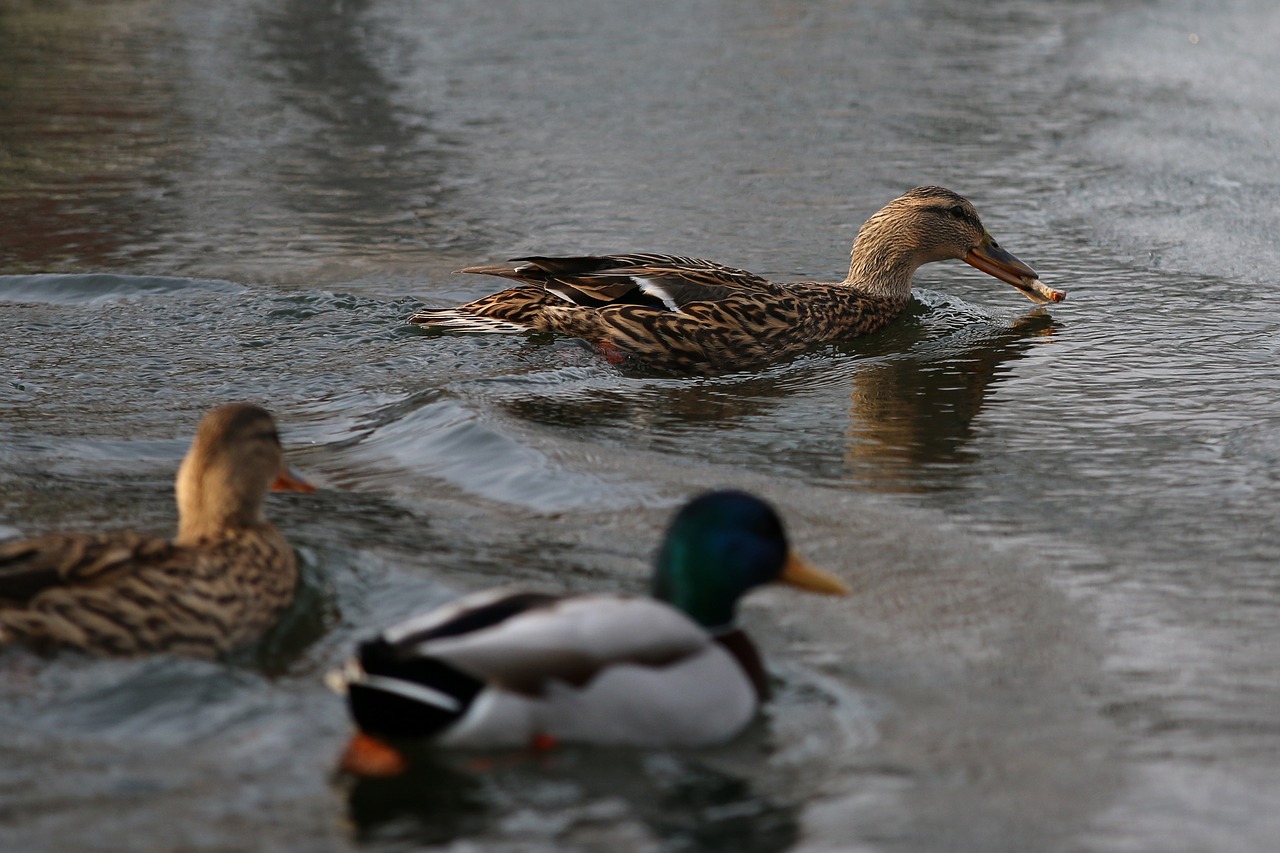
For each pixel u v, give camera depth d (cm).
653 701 724
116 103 2636
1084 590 968
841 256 1872
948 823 697
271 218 1977
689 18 3469
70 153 2303
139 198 2061
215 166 2239
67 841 662
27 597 797
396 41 3209
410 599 928
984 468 1203
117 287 1661
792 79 2878
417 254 1841
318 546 1009
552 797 703
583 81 2850
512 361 1467
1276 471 1180
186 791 703
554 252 1861
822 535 1056
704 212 2050
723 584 805
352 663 720
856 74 2922
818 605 937
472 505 1099
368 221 1975
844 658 864
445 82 2834
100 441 1223
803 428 1309
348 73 2903
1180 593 966
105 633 813
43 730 750
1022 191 2144
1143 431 1283
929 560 1012
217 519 928
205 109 2602
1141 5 3562
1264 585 977
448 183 2172
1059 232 1952
